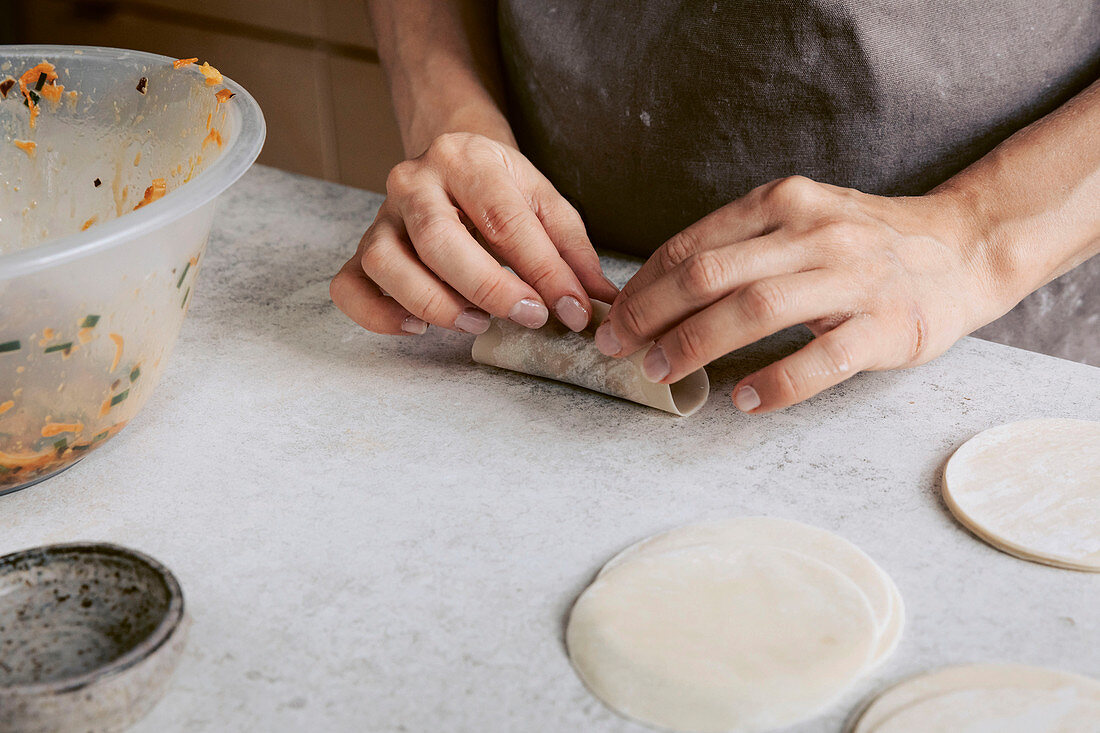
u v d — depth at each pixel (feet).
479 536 1.88
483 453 2.15
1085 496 1.91
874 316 2.12
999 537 1.81
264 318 2.77
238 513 1.95
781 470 2.08
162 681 1.47
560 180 3.69
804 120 3.05
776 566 1.76
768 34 2.93
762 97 3.05
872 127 3.00
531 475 2.07
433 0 3.85
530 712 1.49
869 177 3.12
